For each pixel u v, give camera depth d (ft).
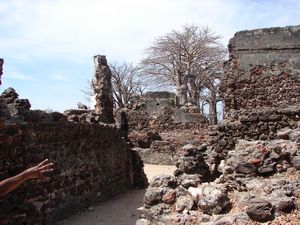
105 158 42.63
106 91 53.31
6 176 26.66
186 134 78.69
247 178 21.98
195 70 122.21
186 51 123.13
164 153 73.92
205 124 79.41
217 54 123.24
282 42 39.78
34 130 29.96
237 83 40.34
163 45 125.70
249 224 17.74
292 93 39.24
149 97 83.41
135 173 50.24
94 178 39.45
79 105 59.21
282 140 25.12
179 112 80.79
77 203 35.53
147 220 20.01
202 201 19.48
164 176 21.27
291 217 17.83
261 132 31.19
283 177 21.66
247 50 40.34
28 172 11.71
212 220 18.67
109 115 53.52
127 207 36.68
